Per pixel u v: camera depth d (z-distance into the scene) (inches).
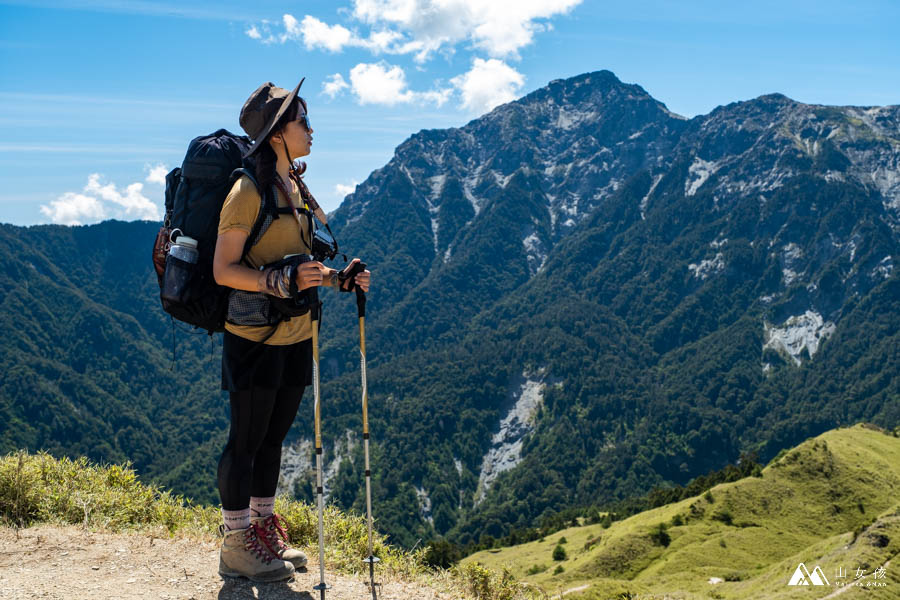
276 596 148.1
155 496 245.8
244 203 141.6
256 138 151.3
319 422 145.8
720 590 3011.8
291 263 143.5
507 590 206.4
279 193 149.5
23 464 225.0
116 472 249.6
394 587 167.6
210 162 144.9
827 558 2694.4
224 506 155.0
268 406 153.4
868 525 2696.9
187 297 144.3
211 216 147.5
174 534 194.4
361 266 158.2
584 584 998.4
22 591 138.9
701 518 4512.8
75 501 215.8
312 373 146.2
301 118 152.8
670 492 6240.2
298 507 230.4
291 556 166.6
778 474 4810.5
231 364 151.3
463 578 205.3
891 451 5285.4
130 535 188.2
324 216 166.9
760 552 3988.7
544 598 215.3
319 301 146.9
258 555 153.7
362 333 160.6
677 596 430.9
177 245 146.7
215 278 141.4
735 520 4426.7
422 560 214.1
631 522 5191.9
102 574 154.0
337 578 165.6
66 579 148.8
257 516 163.9
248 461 154.8
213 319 149.6
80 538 178.5
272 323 147.9
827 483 4697.3
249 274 139.9
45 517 206.4
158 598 141.1
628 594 334.0
